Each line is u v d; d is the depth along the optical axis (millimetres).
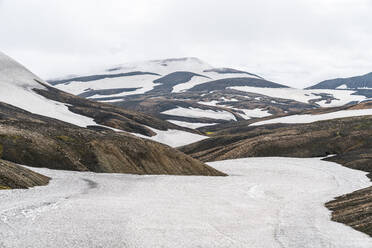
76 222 35312
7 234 30422
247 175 86562
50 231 32188
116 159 75938
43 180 54344
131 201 46438
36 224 33531
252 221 40500
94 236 32125
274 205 50031
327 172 87562
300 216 43500
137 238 32688
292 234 35969
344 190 64875
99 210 40250
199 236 34344
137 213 40500
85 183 57281
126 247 30484
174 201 48625
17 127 76312
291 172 88250
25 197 42625
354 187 68438
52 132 79000
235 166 99812
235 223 39406
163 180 67062
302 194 60406
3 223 32812
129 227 35406
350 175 83562
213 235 34875
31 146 68250
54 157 68562
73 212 38500
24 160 64250
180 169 83312
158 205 45312
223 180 73125
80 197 46281
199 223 38531
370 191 54344
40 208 38719
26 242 29250
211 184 66562
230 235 35188
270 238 34719
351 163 97000
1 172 48094
